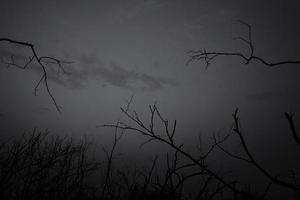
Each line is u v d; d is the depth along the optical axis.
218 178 2.07
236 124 1.88
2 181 5.15
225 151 2.32
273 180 1.72
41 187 5.78
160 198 3.07
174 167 3.19
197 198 2.88
